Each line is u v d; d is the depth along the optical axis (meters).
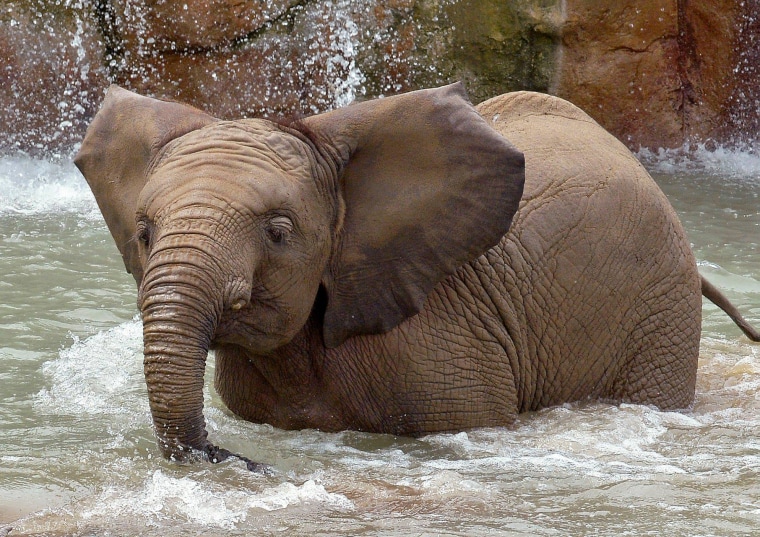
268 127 9.15
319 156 9.23
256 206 8.58
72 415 10.72
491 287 10.16
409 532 8.07
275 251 8.76
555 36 24.86
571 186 10.62
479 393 10.14
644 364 11.07
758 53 25.77
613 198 10.76
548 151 10.82
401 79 25.59
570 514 8.46
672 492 8.94
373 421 10.05
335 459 9.59
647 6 24.91
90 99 24.77
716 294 12.77
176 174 8.70
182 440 8.41
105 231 18.09
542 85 25.20
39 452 9.67
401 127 9.36
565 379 10.77
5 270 15.62
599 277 10.63
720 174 23.88
